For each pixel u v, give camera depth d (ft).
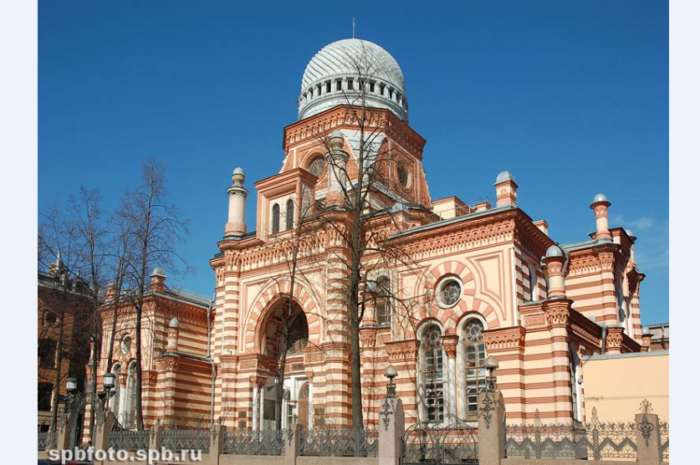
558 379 91.30
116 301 116.67
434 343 105.91
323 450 78.95
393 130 146.82
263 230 129.29
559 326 93.15
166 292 150.71
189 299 156.25
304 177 128.16
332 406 107.24
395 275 111.24
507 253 101.04
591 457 72.28
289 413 123.54
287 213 128.88
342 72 153.89
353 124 143.74
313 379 113.80
